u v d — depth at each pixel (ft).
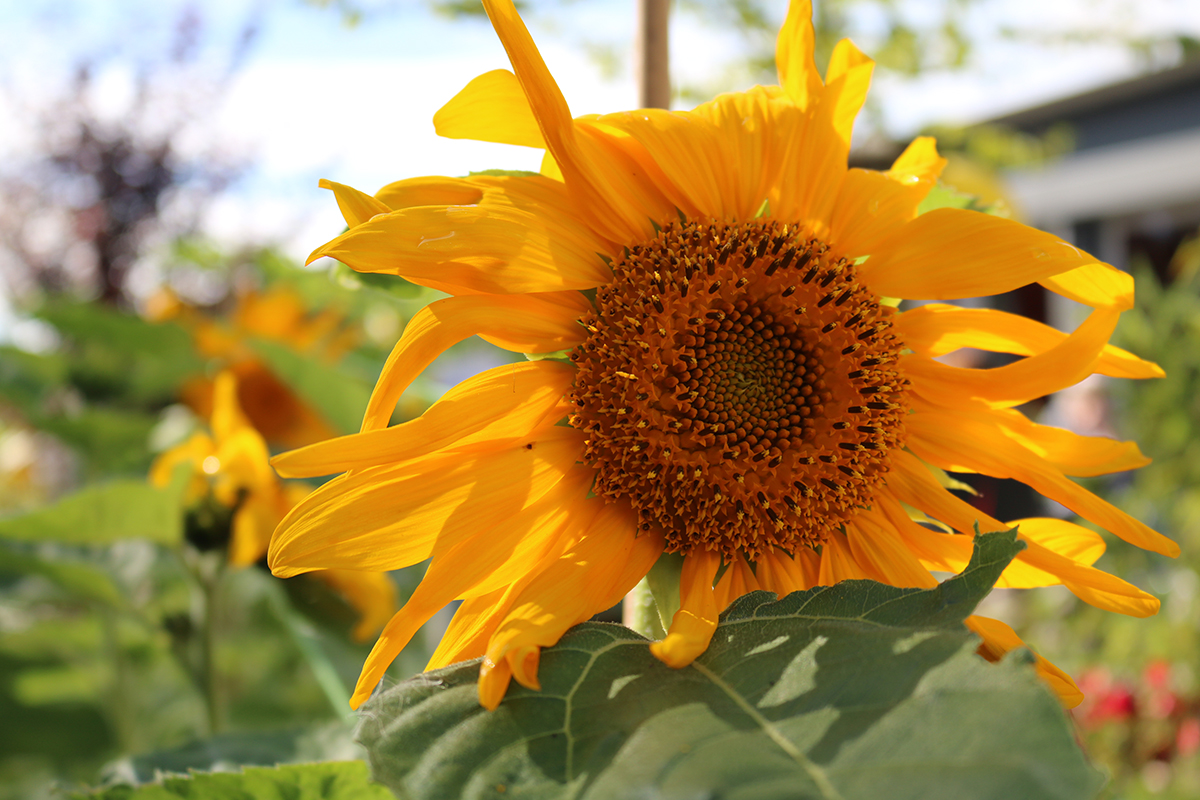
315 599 1.95
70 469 5.62
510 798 0.83
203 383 3.26
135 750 2.66
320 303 3.59
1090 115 11.50
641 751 0.82
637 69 1.37
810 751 0.78
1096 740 4.39
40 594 2.22
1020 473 1.24
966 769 0.71
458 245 1.08
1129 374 1.28
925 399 1.28
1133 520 1.20
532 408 1.15
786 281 1.23
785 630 0.95
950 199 1.42
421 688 0.93
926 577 1.20
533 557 1.13
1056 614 5.15
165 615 2.18
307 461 1.02
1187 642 4.63
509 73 1.18
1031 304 8.14
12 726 2.89
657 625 1.17
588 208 1.18
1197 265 5.66
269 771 1.04
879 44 6.81
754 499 1.19
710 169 1.22
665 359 1.21
